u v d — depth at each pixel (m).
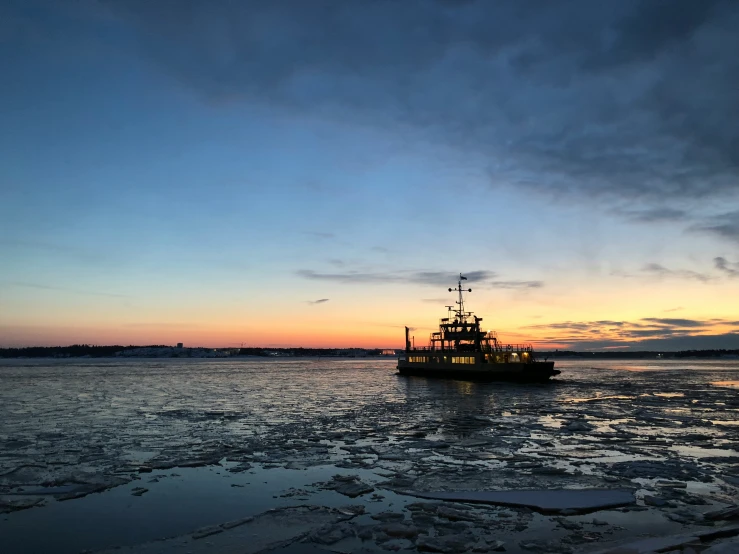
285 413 34.50
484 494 15.07
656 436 24.80
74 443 23.25
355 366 194.25
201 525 12.79
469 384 64.56
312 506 13.96
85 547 11.38
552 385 62.59
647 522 12.74
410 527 12.23
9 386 65.38
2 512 13.80
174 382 75.69
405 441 23.58
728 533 11.50
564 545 11.28
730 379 81.62
